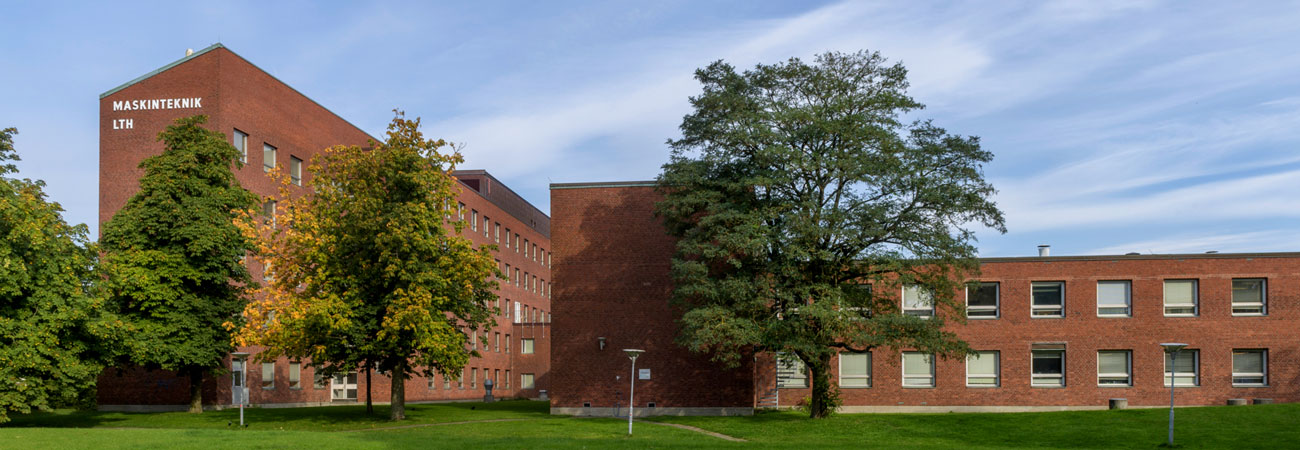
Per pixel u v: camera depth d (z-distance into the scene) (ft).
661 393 142.72
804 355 123.34
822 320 113.39
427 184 120.67
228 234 142.31
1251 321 149.28
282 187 126.52
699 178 123.34
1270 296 149.28
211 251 141.90
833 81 122.72
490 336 279.08
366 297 119.24
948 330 154.20
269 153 179.42
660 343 143.74
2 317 107.96
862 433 113.80
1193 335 150.00
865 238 119.65
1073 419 120.88
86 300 113.09
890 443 101.71
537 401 219.82
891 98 118.83
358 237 116.47
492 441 92.84
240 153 150.82
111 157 167.22
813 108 121.80
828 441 103.76
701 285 120.67
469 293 121.29
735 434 113.09
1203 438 104.68
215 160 147.23
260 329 118.93
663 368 143.23
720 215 118.11
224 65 165.99
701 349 122.21
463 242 121.60
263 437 91.15
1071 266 153.38
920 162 118.11
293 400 187.83
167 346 135.85
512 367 299.38
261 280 169.89
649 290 144.87
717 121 124.57
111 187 166.61
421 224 117.60
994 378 153.17
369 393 132.16
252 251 138.21
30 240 108.06
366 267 117.60
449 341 118.42
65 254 115.75
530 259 323.98
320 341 119.75
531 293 324.19
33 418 135.13
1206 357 149.38
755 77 126.00
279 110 182.80
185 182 142.61
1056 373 152.25
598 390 143.95
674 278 124.98
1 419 105.91
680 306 142.41
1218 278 150.41
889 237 121.39
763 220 119.44
